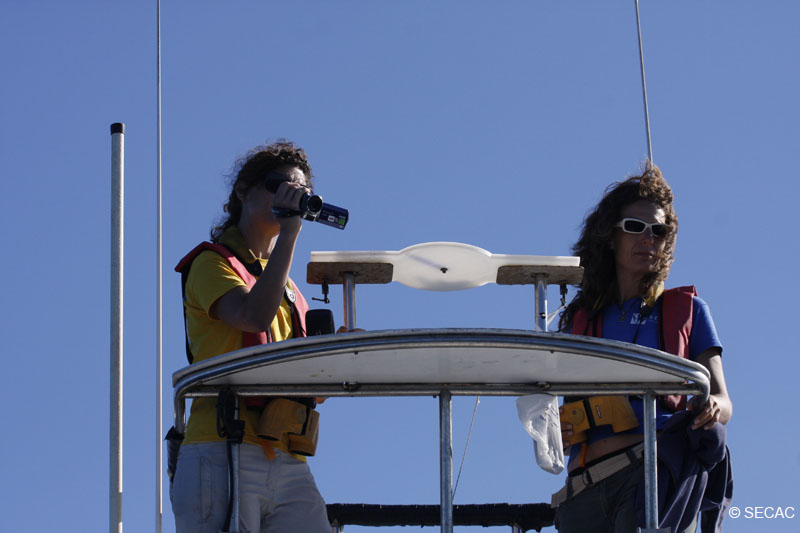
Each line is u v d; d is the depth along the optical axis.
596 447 6.16
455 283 7.49
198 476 5.57
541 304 7.44
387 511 7.11
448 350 4.72
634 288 6.73
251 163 6.47
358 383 5.27
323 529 5.91
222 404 5.21
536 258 7.32
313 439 5.93
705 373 4.94
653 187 6.79
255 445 5.77
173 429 5.80
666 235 6.70
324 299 7.46
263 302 5.77
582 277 7.14
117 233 6.00
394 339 4.64
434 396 5.36
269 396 5.80
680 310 6.49
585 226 7.03
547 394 5.27
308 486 5.93
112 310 5.89
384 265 7.29
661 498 5.75
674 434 5.83
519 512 7.05
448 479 5.10
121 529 5.62
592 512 6.12
